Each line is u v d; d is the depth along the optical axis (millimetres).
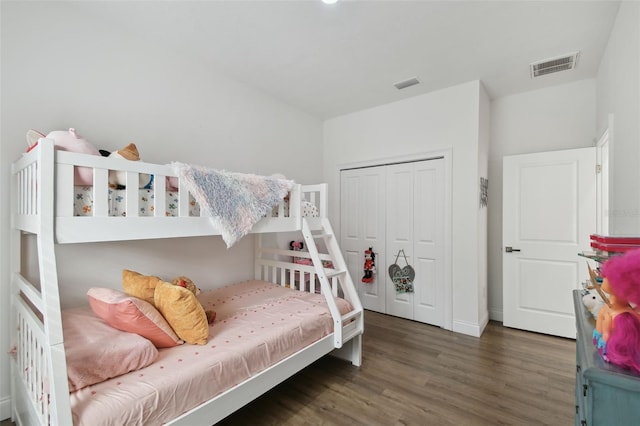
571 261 2842
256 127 3211
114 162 1338
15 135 1749
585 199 2787
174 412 1230
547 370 2256
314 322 1993
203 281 2721
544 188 2979
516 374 2201
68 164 1201
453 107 3078
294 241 3648
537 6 1885
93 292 1588
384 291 3627
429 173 3279
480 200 2994
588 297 1235
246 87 3096
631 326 711
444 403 1867
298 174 3766
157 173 1499
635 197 1539
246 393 1513
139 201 1514
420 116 3314
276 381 1680
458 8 1914
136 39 2260
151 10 1965
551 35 2195
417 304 3357
